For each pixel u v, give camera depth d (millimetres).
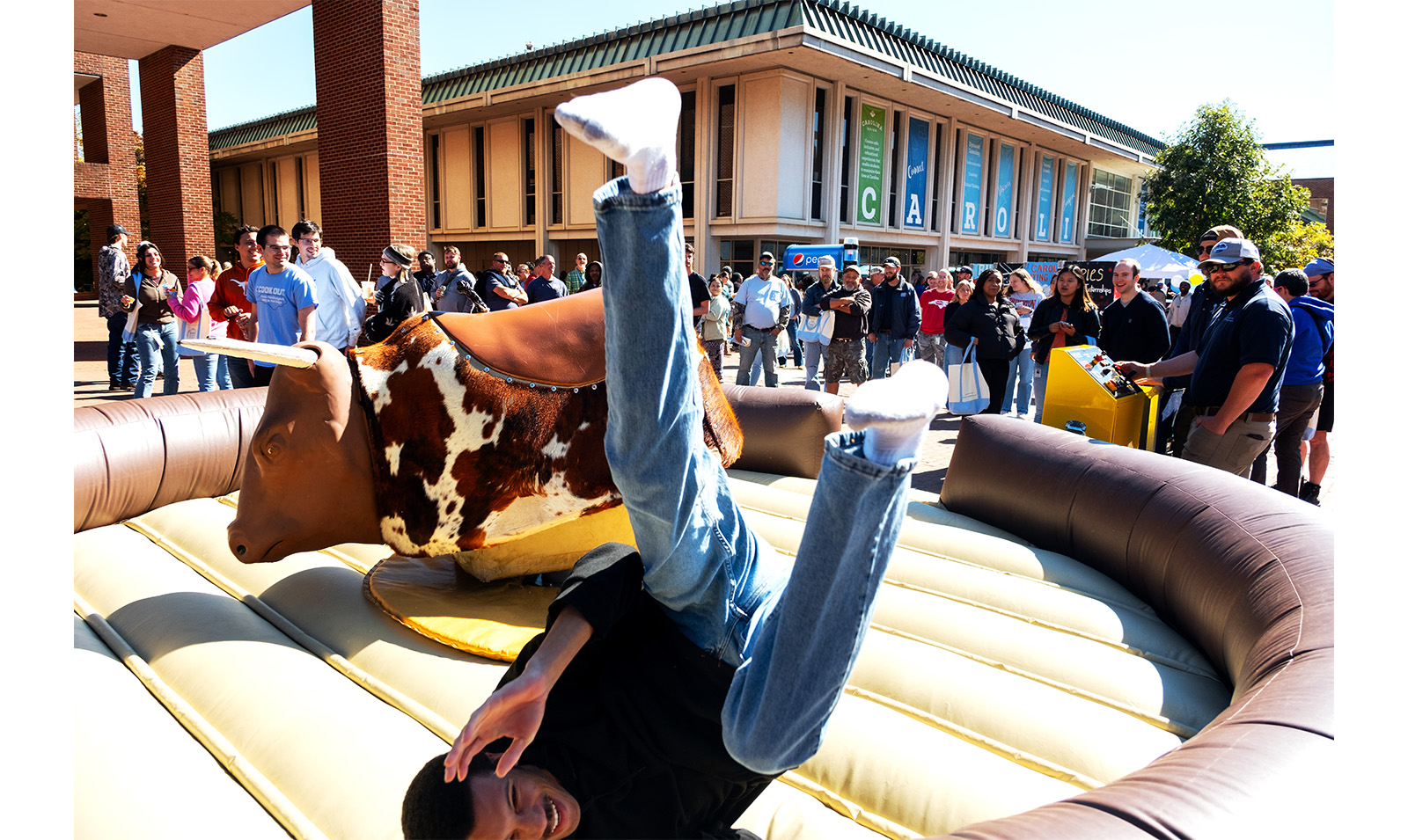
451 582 3070
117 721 2199
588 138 831
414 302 5875
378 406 2729
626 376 984
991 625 2816
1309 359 4898
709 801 1338
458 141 24359
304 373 2664
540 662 1169
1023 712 2291
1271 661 2014
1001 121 23453
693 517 1132
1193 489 3064
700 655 1207
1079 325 6871
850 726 2217
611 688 1247
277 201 29875
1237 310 3883
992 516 3982
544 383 2775
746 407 4926
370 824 1866
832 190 19844
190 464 4113
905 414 836
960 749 2182
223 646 2582
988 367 7156
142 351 8055
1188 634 2842
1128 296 6043
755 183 18953
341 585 3059
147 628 2729
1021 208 27156
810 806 1983
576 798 1246
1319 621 2039
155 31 15344
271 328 5262
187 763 2092
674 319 967
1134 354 5977
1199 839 1091
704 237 19719
